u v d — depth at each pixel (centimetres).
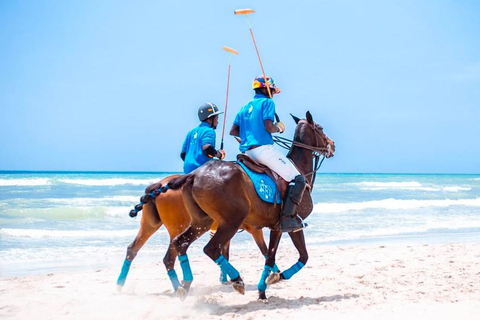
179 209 693
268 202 634
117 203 2548
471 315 577
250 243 1402
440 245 1273
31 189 3534
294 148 722
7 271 1005
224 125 779
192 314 631
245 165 633
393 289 757
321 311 614
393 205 2723
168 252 714
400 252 1160
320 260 1064
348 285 800
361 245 1359
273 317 592
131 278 909
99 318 620
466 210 2548
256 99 677
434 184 5794
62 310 663
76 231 1560
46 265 1074
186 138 780
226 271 613
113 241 1405
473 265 960
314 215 2200
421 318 568
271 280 665
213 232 765
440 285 778
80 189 3647
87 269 1035
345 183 5534
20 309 668
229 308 657
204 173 614
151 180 4759
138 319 614
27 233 1495
